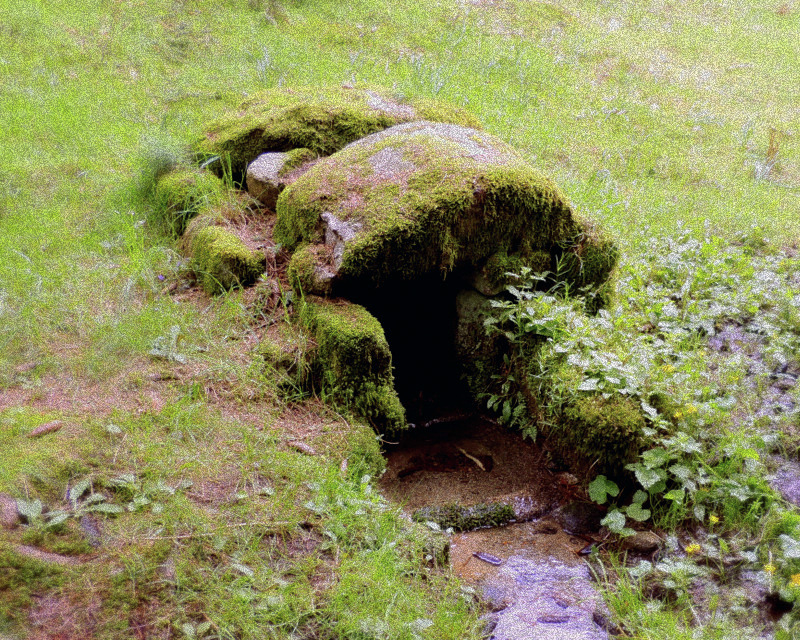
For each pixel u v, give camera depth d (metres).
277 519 2.48
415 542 2.64
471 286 3.64
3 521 2.19
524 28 8.78
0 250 3.68
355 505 2.61
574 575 2.76
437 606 2.46
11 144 4.74
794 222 5.27
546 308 3.46
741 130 6.92
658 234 4.86
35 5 6.68
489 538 2.95
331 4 8.14
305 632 2.17
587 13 9.91
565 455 3.21
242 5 7.52
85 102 5.44
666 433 3.04
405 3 8.55
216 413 2.91
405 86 6.32
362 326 3.14
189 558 2.27
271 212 4.21
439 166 3.49
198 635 2.08
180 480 2.54
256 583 2.26
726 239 4.98
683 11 10.70
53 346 3.12
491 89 6.86
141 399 2.88
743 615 2.49
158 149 4.40
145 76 6.04
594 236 3.72
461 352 3.72
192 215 4.10
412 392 3.69
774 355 3.72
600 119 6.71
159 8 7.10
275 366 3.19
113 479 2.44
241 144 4.50
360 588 2.31
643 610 2.51
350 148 3.96
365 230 3.29
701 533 2.84
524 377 3.46
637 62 8.46
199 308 3.55
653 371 3.25
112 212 4.16
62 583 2.11
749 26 10.39
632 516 2.90
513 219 3.49
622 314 3.69
